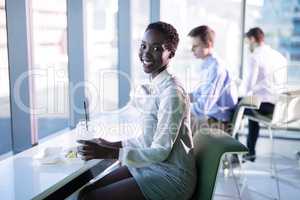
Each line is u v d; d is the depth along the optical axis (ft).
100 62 10.94
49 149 5.45
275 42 14.75
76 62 9.12
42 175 4.59
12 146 7.36
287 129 13.76
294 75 13.89
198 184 4.94
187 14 13.89
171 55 5.01
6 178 4.49
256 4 14.58
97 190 4.71
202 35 10.00
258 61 11.56
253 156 12.78
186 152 4.79
